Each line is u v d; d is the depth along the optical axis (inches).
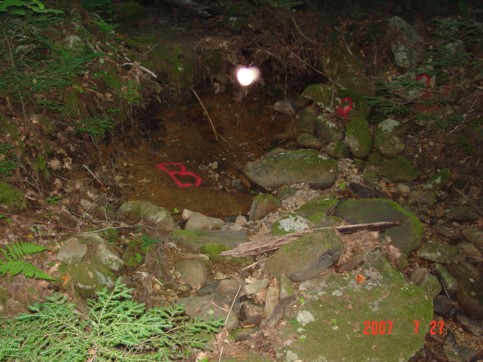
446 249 93.5
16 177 84.5
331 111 118.8
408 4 144.3
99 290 75.0
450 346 78.6
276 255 81.8
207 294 79.3
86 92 99.5
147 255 81.9
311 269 80.0
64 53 97.0
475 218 100.0
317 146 112.7
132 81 106.8
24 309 68.3
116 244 83.4
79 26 104.7
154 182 99.6
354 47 130.6
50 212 83.7
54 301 64.4
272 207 96.4
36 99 92.7
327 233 82.0
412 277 88.1
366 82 123.9
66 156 93.1
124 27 130.8
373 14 138.0
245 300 78.0
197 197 98.7
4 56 90.7
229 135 114.0
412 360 73.5
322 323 74.8
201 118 116.3
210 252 84.6
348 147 111.9
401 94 117.9
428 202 104.1
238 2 139.5
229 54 122.9
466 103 117.6
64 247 76.9
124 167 100.9
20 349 58.6
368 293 79.8
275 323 74.2
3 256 72.5
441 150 111.3
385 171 109.5
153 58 115.1
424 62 126.9
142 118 110.0
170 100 116.0
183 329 71.0
